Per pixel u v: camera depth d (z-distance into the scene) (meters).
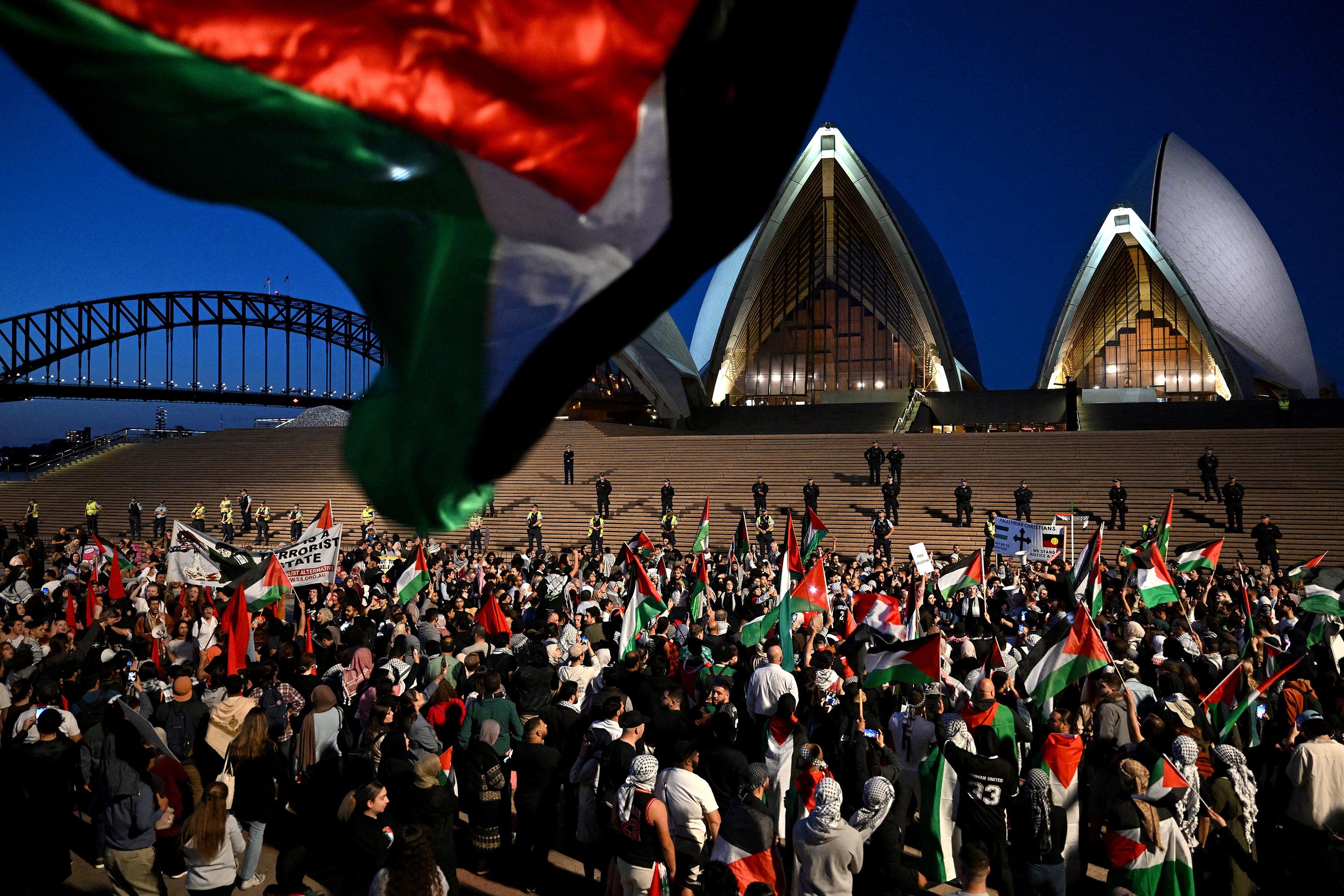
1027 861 6.75
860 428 53.56
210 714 8.16
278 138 1.45
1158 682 9.02
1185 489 31.89
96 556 21.78
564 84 1.64
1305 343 69.75
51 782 7.27
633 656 9.60
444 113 1.60
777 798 7.98
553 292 1.72
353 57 1.52
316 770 7.47
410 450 1.74
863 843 6.23
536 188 1.67
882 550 28.16
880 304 68.94
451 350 1.74
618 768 6.63
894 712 9.16
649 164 1.67
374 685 8.73
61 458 52.78
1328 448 32.91
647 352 56.56
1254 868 6.78
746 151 1.62
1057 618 12.94
